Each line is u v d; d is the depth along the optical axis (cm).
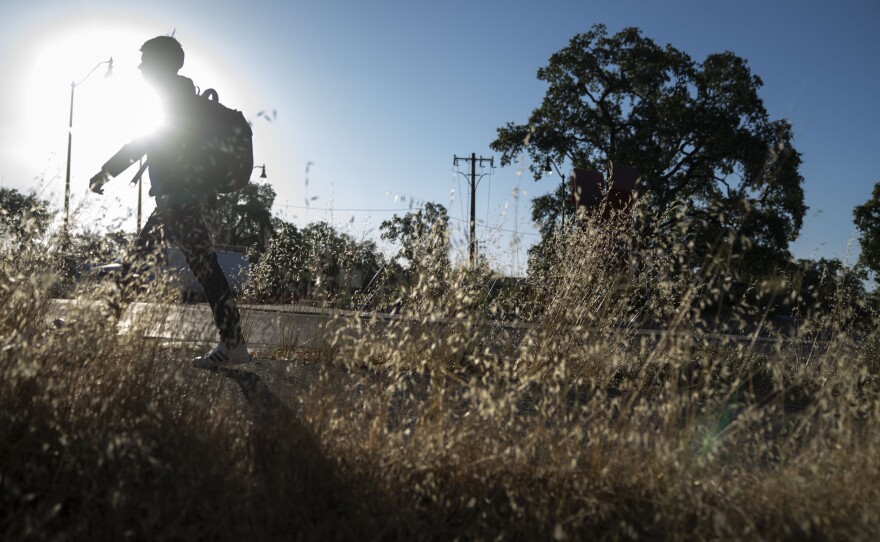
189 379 304
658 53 3791
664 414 273
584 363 407
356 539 210
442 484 245
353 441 265
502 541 213
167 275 353
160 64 432
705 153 3756
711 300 324
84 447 232
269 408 284
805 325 401
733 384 299
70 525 203
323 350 363
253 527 203
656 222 443
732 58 3772
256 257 493
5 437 232
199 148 417
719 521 205
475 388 267
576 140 3825
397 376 297
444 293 351
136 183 441
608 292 455
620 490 248
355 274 424
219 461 239
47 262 335
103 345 292
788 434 304
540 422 275
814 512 218
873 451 254
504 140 3766
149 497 216
